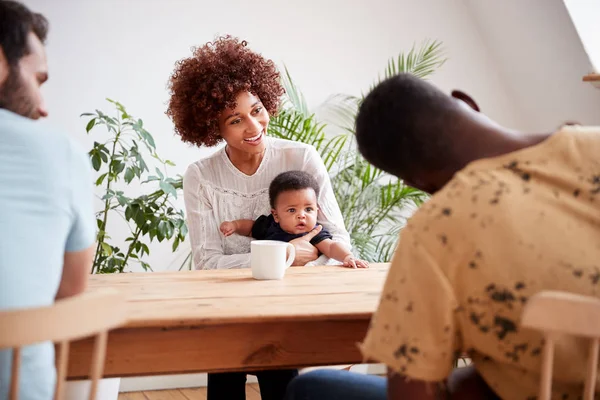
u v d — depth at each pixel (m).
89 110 2.88
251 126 1.99
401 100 0.98
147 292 1.38
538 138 0.96
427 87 0.99
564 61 2.88
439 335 0.87
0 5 1.06
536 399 0.91
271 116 2.18
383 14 3.23
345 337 1.24
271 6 3.09
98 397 1.44
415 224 0.90
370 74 3.23
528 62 3.11
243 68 2.05
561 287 0.84
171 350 1.17
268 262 1.55
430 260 0.87
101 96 2.90
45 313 0.82
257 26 3.08
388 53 3.25
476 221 0.86
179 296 1.33
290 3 3.12
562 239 0.85
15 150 0.99
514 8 2.96
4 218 0.97
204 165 2.11
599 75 2.54
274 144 2.14
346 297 1.34
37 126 1.04
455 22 3.30
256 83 2.05
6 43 1.05
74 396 1.34
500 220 0.86
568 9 2.67
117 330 1.15
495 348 0.88
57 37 2.84
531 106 3.28
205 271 1.69
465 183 0.90
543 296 0.80
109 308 0.89
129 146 2.92
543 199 0.88
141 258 2.97
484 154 0.95
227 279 1.56
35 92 1.10
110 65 2.90
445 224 0.87
